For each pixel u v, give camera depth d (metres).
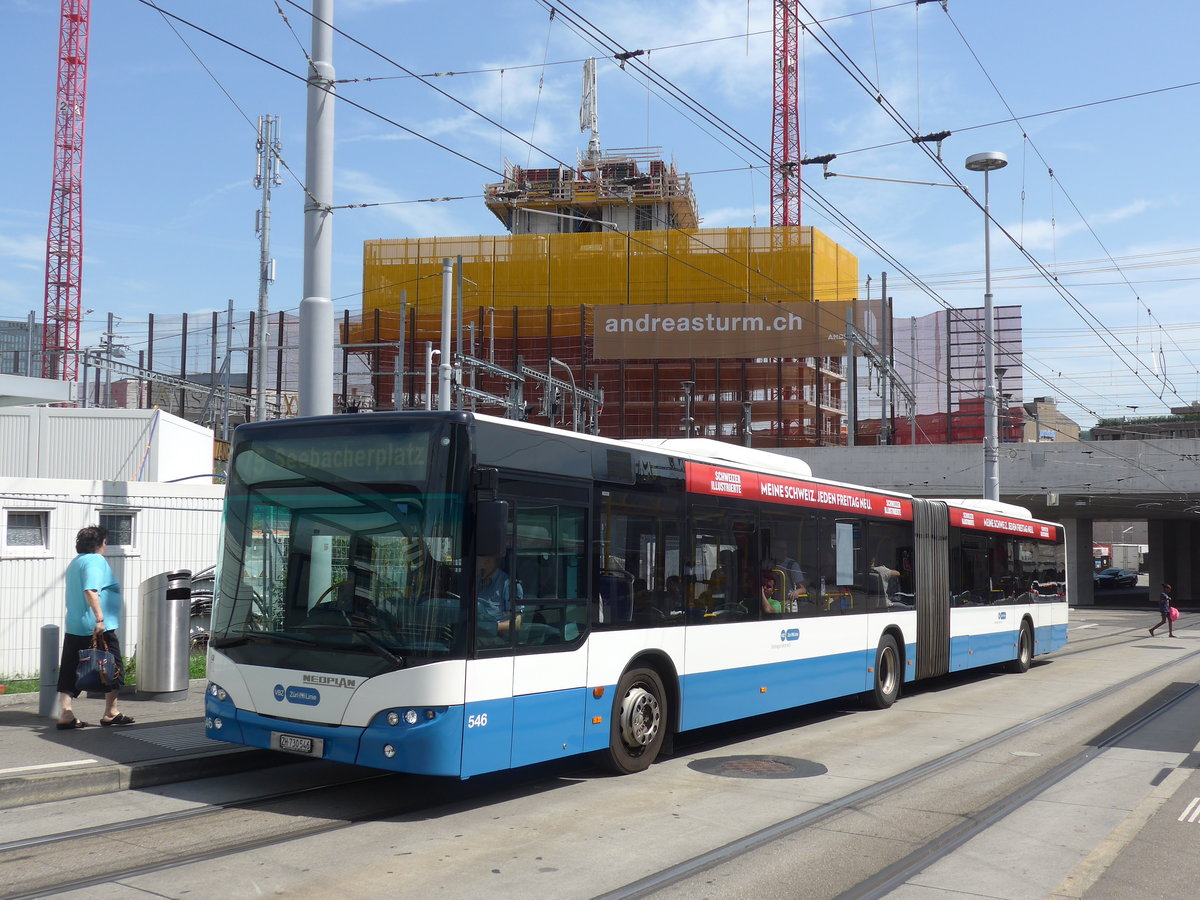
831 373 69.62
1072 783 9.84
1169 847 7.59
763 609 12.09
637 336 66.94
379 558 8.15
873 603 14.78
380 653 7.90
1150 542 63.22
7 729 10.02
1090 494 46.69
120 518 14.37
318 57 12.84
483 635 8.14
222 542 9.02
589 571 9.40
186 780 8.98
